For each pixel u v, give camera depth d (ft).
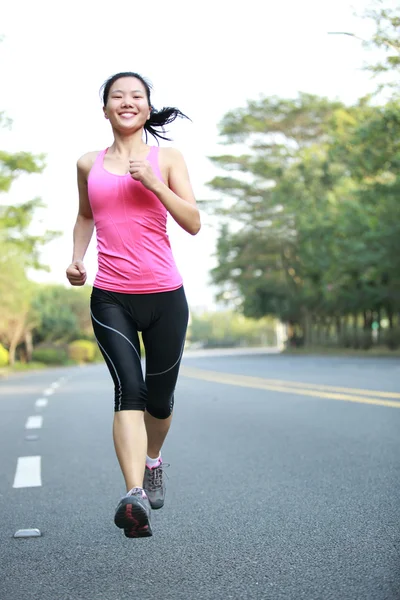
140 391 14.28
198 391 61.72
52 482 23.86
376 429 33.55
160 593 12.76
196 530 16.97
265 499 19.97
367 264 143.84
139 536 13.37
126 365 14.38
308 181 176.45
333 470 23.86
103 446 32.01
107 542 16.21
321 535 16.07
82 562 14.78
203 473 24.32
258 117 202.28
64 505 20.26
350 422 36.52
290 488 21.29
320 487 21.24
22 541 16.55
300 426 35.78
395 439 30.19
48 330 297.12
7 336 222.69
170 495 20.99
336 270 165.37
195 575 13.69
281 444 30.14
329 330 238.89
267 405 47.26
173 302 15.02
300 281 224.33
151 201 14.67
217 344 587.27
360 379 70.03
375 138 93.86
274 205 192.95
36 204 150.20
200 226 14.70
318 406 45.16
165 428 16.03
